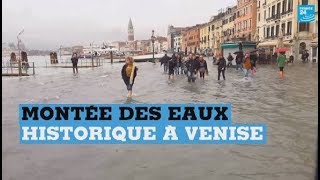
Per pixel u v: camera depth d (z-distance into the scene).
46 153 6.37
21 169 5.55
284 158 5.94
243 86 17.02
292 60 42.16
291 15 47.84
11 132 7.81
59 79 22.55
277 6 53.09
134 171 5.44
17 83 19.81
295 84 17.67
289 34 48.97
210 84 18.20
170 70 21.92
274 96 13.19
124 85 18.00
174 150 6.52
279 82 18.86
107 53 115.12
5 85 18.58
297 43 46.75
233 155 6.17
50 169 5.54
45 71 32.91
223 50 38.47
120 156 6.19
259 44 54.62
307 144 6.67
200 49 116.88
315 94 13.63
